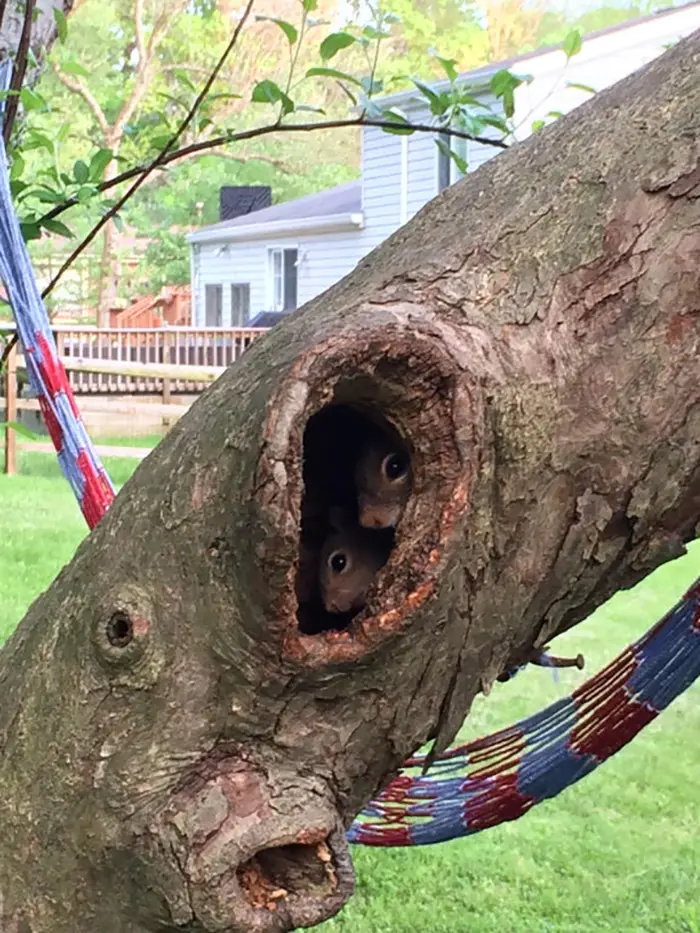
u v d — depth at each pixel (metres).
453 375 0.87
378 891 3.61
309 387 0.84
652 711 1.96
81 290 23.28
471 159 12.01
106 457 9.04
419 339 0.86
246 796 0.93
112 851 0.95
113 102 16.45
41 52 2.40
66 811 0.96
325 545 0.93
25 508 7.98
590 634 5.59
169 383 11.35
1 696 1.02
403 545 0.88
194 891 0.90
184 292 23.55
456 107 2.04
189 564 0.93
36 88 2.41
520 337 0.97
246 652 0.91
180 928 0.93
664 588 6.53
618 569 1.05
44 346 1.58
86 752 0.95
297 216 15.94
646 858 3.80
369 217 14.27
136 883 0.94
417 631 0.94
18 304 1.58
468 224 1.05
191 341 12.42
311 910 0.92
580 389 0.98
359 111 2.31
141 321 22.95
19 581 6.04
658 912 3.46
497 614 1.00
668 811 4.12
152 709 0.94
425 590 0.87
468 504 0.88
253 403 0.90
